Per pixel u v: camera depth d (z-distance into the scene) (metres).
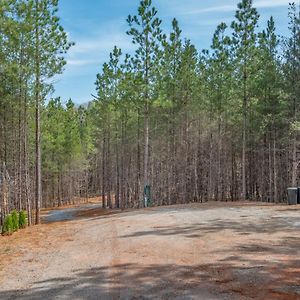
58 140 49.81
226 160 41.75
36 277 8.79
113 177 48.84
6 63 19.14
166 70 33.56
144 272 8.66
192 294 7.03
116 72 37.25
